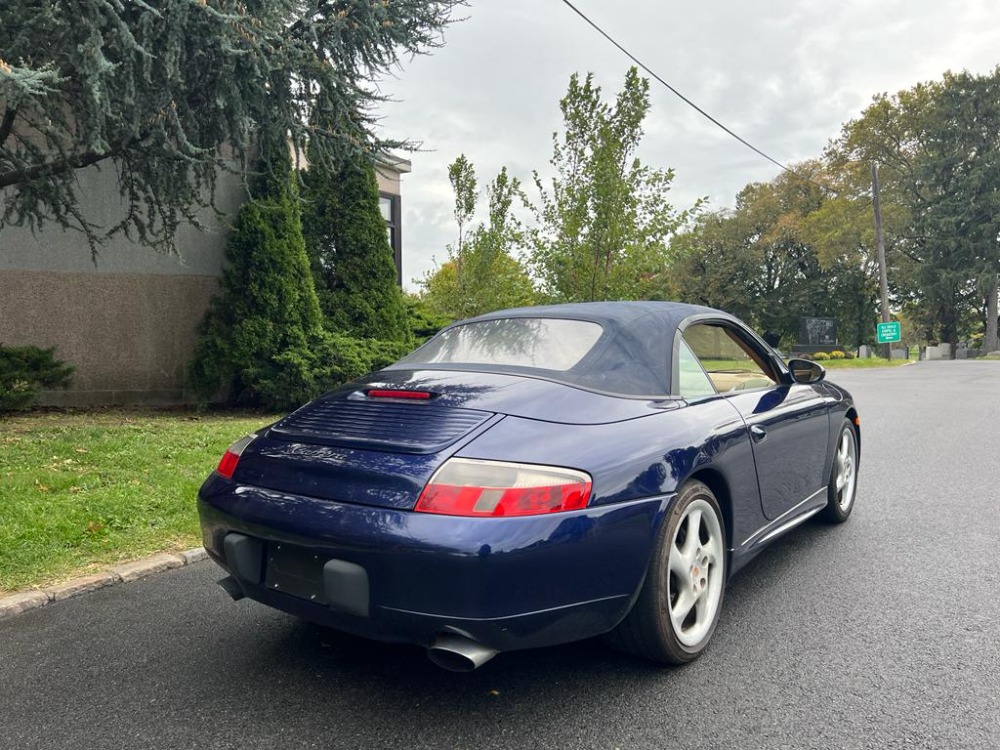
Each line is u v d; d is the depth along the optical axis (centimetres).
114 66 545
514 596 231
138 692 275
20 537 434
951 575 393
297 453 274
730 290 6062
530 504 236
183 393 1085
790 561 420
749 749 232
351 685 280
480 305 1766
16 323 981
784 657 297
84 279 1020
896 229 5012
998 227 4947
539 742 238
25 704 266
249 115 722
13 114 680
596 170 1207
